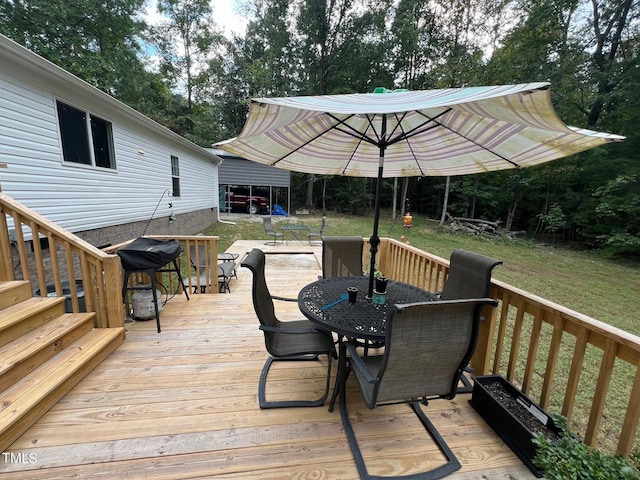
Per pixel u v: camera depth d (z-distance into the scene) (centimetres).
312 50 1633
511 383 173
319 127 211
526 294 177
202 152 992
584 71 1110
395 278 399
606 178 1019
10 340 187
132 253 252
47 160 396
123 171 575
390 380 132
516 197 1317
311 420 165
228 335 257
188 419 161
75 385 184
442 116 186
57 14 892
